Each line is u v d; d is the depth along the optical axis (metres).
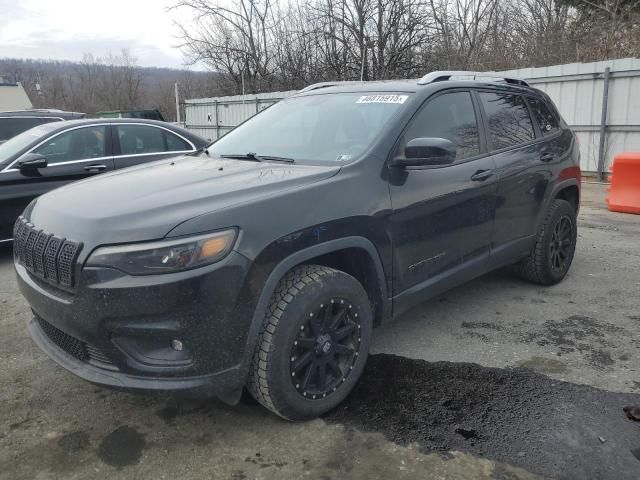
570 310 4.43
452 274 3.76
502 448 2.69
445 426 2.88
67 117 9.50
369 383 3.31
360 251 3.10
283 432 2.85
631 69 10.24
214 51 26.89
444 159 3.16
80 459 2.67
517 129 4.46
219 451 2.71
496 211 4.07
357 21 20.83
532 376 3.38
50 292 2.69
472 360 3.60
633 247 6.30
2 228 5.98
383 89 3.88
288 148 3.69
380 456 2.65
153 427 2.92
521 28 19.80
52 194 3.21
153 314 2.43
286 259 2.70
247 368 2.64
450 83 3.93
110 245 2.48
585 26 17.52
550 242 4.78
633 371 3.43
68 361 2.75
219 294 2.48
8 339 4.02
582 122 11.14
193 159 3.90
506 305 4.55
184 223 2.48
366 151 3.26
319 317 2.87
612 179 8.56
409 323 4.21
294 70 23.41
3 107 33.31
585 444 2.71
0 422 2.98
